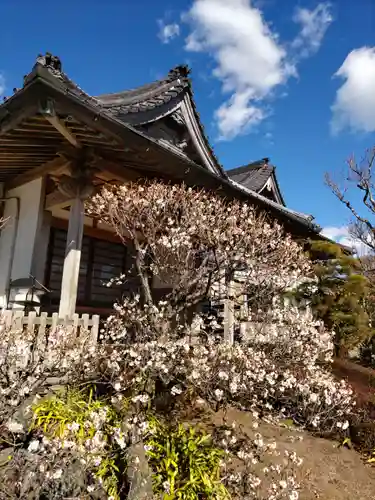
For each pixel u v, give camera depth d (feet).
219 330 17.46
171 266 13.55
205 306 18.15
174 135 21.94
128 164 16.90
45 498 7.77
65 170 16.06
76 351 10.26
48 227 17.63
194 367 12.00
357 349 28.14
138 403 10.73
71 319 11.82
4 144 14.25
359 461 14.58
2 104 11.68
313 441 15.03
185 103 22.03
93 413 9.43
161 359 11.30
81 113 11.68
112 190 16.11
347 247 29.04
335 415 15.89
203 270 13.61
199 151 22.41
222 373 11.57
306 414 15.52
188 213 13.60
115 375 11.57
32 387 9.52
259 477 11.34
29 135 13.34
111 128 12.76
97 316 12.85
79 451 8.47
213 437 12.02
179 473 9.86
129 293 22.58
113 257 22.98
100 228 21.77
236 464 11.51
